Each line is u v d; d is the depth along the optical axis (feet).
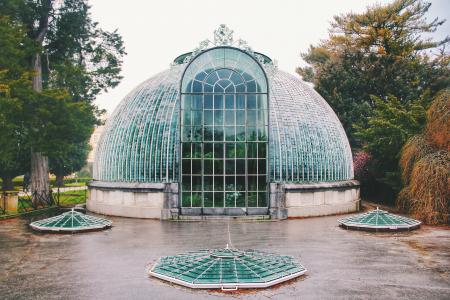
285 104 94.89
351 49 174.40
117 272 45.75
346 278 43.11
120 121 100.58
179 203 88.17
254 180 88.89
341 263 49.47
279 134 90.84
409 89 158.20
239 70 91.15
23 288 40.04
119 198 93.35
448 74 165.99
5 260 51.37
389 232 71.20
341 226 77.15
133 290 39.40
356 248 58.23
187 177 88.89
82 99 137.80
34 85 113.29
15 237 67.00
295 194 89.40
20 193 159.94
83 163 214.90
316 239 65.10
